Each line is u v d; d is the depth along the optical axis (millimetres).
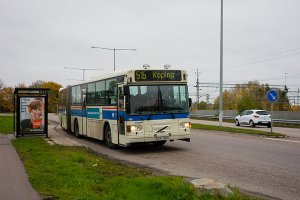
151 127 16047
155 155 15875
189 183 8656
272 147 18000
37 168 11688
